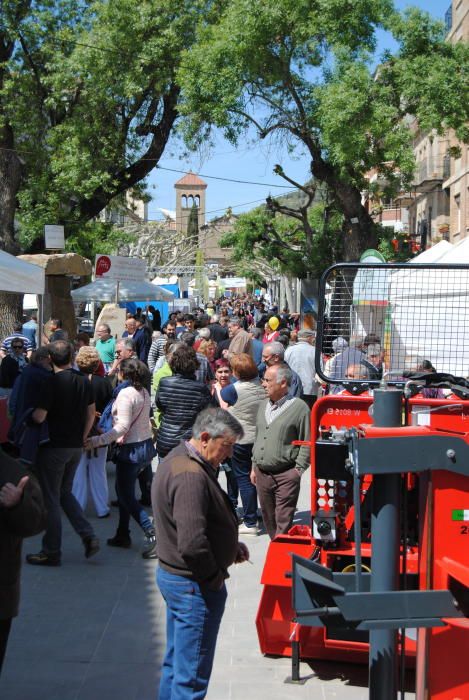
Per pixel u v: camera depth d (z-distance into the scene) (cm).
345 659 537
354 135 2314
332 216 3228
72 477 764
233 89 2492
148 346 1711
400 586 386
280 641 549
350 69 2312
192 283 5834
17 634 585
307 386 1160
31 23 2431
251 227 3534
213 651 409
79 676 519
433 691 371
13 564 405
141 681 513
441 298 496
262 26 2408
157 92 2672
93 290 2211
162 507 406
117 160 2634
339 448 513
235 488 945
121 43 2517
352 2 2345
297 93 2631
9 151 2423
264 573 549
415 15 2384
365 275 504
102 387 920
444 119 2339
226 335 1928
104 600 660
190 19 2591
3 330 2089
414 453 337
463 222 3438
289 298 4881
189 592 402
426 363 501
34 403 716
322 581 326
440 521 356
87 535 753
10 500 388
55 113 2627
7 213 2428
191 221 11100
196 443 412
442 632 370
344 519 533
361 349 510
